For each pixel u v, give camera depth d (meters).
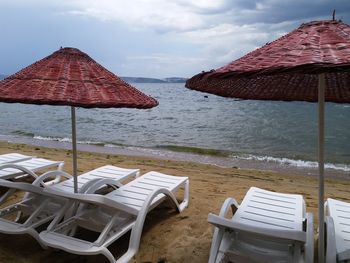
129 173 5.16
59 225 3.38
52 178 5.81
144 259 3.40
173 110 31.77
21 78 3.24
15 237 3.79
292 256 2.79
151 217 4.25
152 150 12.72
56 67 3.36
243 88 3.84
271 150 13.12
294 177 8.66
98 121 22.56
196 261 3.36
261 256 2.84
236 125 20.47
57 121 22.30
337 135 16.66
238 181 7.26
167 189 4.03
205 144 14.39
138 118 24.64
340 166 10.59
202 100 48.50
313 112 27.80
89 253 2.96
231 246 2.93
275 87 3.88
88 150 12.34
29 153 9.84
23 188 3.41
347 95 3.68
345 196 6.76
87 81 3.23
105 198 3.15
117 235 3.25
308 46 2.19
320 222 2.81
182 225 4.00
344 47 2.06
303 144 14.35
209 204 4.81
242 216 3.42
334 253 2.72
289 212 3.55
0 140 14.20
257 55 2.34
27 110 30.97
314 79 3.80
